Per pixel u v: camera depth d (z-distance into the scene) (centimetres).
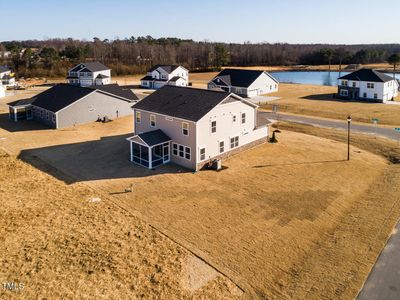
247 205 2548
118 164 3372
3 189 2795
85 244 2039
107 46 16050
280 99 7294
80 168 3275
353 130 4725
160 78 9419
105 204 2556
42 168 3275
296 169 3256
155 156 3384
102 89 5284
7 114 5678
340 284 1722
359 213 2442
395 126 4925
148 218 2359
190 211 2456
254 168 3284
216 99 3369
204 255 1962
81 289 1675
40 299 1606
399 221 2300
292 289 1703
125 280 1745
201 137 3189
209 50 15788
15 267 1827
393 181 2961
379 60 17638
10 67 12031
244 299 1644
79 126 4912
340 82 7344
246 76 7950
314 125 5041
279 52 18262
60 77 11644
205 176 3084
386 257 1925
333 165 3372
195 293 1670
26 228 2211
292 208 2506
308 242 2098
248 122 3775
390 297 1633
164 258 1927
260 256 1958
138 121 3716
